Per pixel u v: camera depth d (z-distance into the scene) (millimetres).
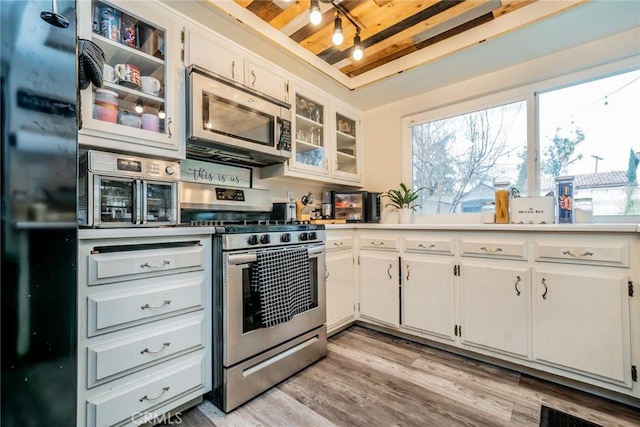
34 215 771
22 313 751
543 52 2014
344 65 2393
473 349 1909
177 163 1568
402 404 1473
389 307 2309
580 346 1537
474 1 1700
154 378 1274
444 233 2043
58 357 816
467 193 2482
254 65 1991
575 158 2006
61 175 820
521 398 1521
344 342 2248
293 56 2045
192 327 1420
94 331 1111
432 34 2002
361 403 1483
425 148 2730
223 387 1432
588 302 1519
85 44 1225
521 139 2227
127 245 1225
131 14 1452
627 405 1458
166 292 1327
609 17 1655
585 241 1540
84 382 1083
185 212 1879
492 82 2283
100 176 1295
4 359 722
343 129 2951
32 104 767
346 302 2414
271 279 1629
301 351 1816
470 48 1958
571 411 1413
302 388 1626
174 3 1547
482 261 1880
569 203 1876
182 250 1396
